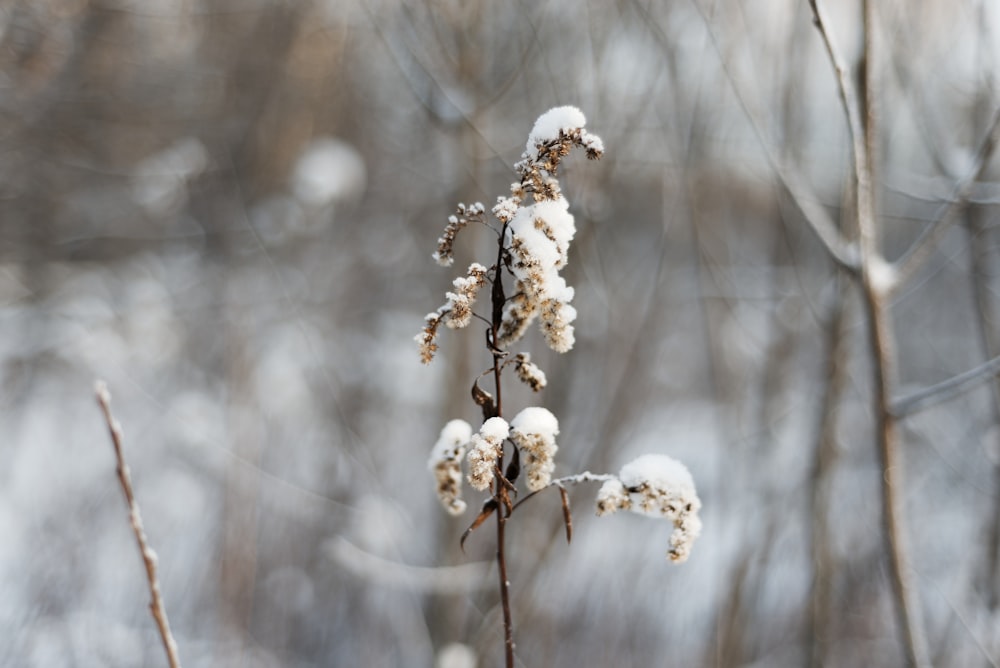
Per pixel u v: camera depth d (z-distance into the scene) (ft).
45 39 23.20
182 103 28.19
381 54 23.95
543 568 12.18
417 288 28.12
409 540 15.07
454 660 11.51
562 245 4.55
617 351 13.10
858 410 16.22
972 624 12.36
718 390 13.60
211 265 26.61
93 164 28.55
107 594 16.94
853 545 14.93
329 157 24.26
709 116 12.30
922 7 11.70
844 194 10.16
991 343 11.05
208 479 19.27
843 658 14.47
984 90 10.58
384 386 21.93
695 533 4.83
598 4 11.75
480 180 11.96
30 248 28.43
